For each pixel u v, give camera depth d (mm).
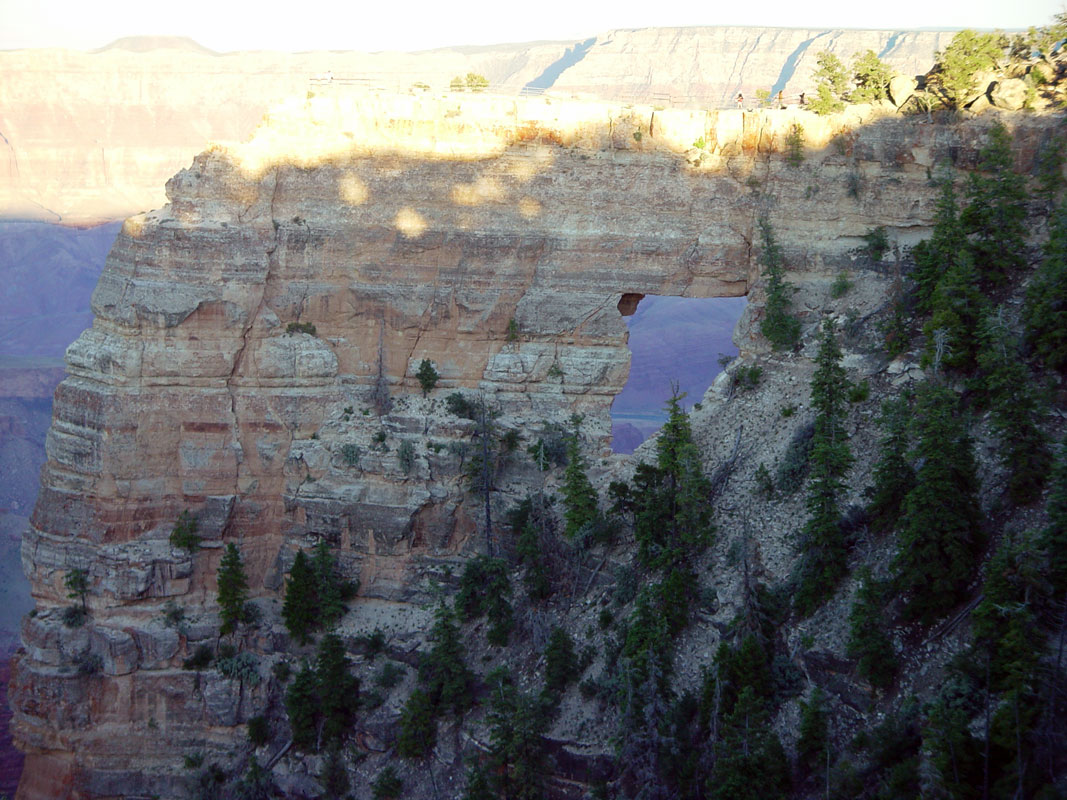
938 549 45156
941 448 46406
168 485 65250
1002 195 58531
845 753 43781
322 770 59094
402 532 65375
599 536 60500
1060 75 65000
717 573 54344
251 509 66250
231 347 65250
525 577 61625
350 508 65562
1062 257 51906
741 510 56812
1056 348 50188
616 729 51281
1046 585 40812
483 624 62500
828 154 65188
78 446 64188
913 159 64250
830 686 46281
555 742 52719
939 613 44938
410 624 64125
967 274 55000
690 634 52469
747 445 60500
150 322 63844
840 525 50312
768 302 64062
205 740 63562
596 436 66250
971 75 65562
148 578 64062
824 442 53156
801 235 65438
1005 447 47781
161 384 64438
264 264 65750
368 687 61250
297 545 66188
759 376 63562
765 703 46594
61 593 65312
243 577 64375
